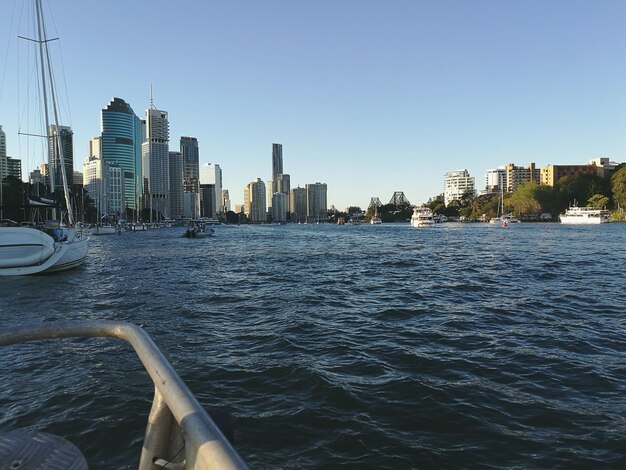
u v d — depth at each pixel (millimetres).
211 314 14930
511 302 16469
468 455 5797
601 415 6883
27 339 2244
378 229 144125
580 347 10508
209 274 27406
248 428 6535
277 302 17172
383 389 7941
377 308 15609
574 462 5613
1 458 2088
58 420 6891
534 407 7176
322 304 16578
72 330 2299
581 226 125125
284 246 59750
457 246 53844
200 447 1440
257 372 8898
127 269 30297
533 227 126312
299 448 5988
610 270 26859
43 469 2012
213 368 9188
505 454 5812
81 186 95375
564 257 36375
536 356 9805
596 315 14070
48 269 25844
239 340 11453
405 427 6539
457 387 8008
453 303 16375
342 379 8445
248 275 26875
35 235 25141
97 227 99000
